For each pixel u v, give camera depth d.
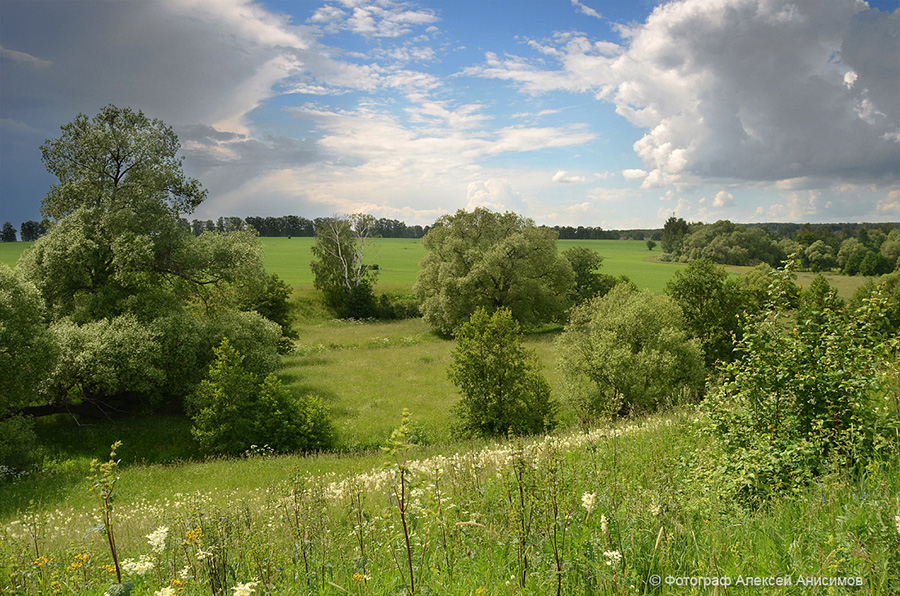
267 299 44.88
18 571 5.09
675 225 148.75
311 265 73.81
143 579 4.58
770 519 4.60
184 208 33.25
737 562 3.73
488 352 23.45
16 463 21.27
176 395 28.58
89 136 30.03
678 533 4.37
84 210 29.27
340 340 52.38
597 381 22.95
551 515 4.44
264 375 30.16
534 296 58.34
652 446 8.34
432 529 4.82
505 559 4.31
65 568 5.36
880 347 6.26
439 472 7.37
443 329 57.28
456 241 61.94
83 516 12.41
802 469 5.51
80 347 24.98
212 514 5.61
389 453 3.50
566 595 3.55
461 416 23.83
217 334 29.47
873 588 3.14
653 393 21.31
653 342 22.75
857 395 6.06
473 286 56.69
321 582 4.30
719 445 6.67
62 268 28.39
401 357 43.00
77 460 22.89
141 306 29.53
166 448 24.58
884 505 3.99
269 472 18.92
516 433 21.97
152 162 31.72
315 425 23.94
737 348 7.09
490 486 6.81
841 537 3.73
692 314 30.28
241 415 23.92
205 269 33.62
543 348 45.16
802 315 6.86
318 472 16.59
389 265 115.25
